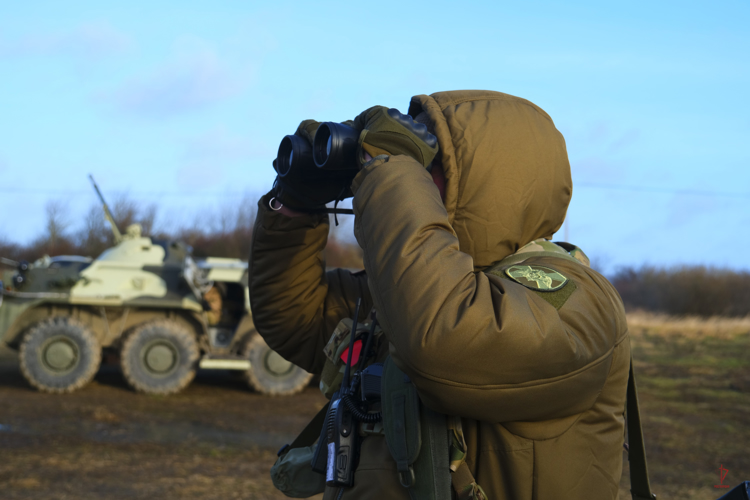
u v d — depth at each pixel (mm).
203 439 6512
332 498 1222
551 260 1171
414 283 988
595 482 1096
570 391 1018
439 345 950
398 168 1096
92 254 27562
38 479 4750
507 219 1199
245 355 9359
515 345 954
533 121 1265
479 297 976
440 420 1092
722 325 21234
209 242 27078
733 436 7188
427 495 1062
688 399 9461
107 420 7160
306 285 1542
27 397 8312
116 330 9430
